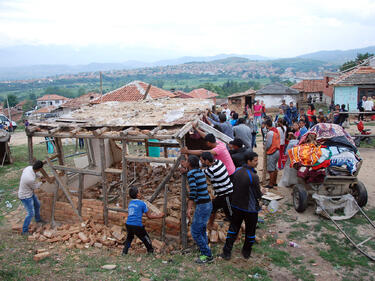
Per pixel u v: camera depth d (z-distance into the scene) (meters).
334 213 6.86
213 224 6.32
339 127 7.55
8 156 14.00
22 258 5.52
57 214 7.12
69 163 12.69
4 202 8.89
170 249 5.79
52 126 7.09
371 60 29.44
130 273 4.92
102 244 6.11
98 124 6.79
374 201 7.53
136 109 8.41
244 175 5.06
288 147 9.09
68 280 4.71
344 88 24.34
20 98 174.75
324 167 6.84
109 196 7.97
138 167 9.95
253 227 5.18
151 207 5.89
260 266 5.13
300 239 5.98
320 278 4.76
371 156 11.70
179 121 6.52
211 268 5.08
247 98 42.81
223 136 6.89
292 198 7.96
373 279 4.67
